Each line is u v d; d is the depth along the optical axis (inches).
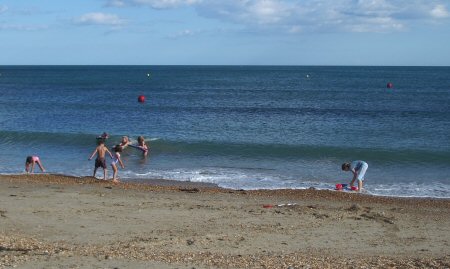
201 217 545.6
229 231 488.7
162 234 472.4
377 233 499.5
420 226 536.1
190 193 703.7
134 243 434.0
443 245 462.6
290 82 4510.3
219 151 1090.1
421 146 1151.0
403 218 573.6
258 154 1062.4
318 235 483.8
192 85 4001.0
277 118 1727.4
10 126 1513.3
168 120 1673.2
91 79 5191.9
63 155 1054.4
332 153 1063.0
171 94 2967.5
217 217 547.2
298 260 390.3
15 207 573.6
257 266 364.5
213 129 1454.2
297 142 1208.2
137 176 855.7
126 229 490.6
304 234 485.7
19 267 344.5
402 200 692.7
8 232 470.3
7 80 4906.5
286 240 462.0
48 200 617.9
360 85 3966.5
